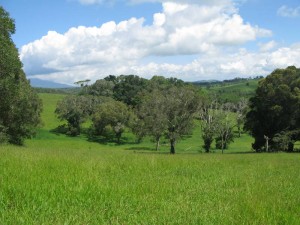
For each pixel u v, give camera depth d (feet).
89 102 418.92
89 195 24.73
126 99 495.00
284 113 223.10
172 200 26.23
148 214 21.24
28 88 184.75
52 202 22.27
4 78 128.67
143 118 248.93
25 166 36.60
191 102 230.27
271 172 52.11
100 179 32.17
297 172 53.26
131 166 46.80
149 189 29.22
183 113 230.27
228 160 77.51
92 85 598.75
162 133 255.29
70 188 25.73
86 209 21.66
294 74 225.35
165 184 32.58
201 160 68.13
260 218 21.02
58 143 325.01
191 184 35.17
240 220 20.53
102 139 366.22
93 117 375.04
